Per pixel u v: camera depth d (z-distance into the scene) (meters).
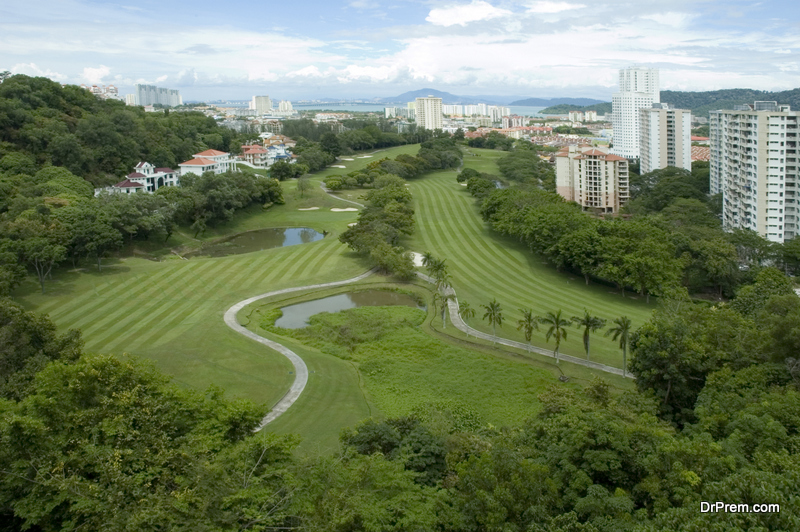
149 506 28.09
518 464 34.25
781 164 141.88
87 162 165.00
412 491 33.16
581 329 89.25
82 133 170.75
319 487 30.95
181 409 40.66
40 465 30.67
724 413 43.44
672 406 57.19
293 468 33.16
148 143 193.38
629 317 93.56
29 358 55.44
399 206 148.38
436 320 92.31
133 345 78.19
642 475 35.62
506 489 31.81
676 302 85.56
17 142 156.12
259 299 99.31
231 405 41.78
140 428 36.22
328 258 122.94
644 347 57.81
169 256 129.88
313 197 184.88
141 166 170.25
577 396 56.69
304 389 67.44
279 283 107.69
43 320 60.53
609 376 72.56
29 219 108.31
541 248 120.00
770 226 146.00
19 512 29.08
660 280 98.25
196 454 34.28
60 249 97.56
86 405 39.38
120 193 142.75
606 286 110.81
